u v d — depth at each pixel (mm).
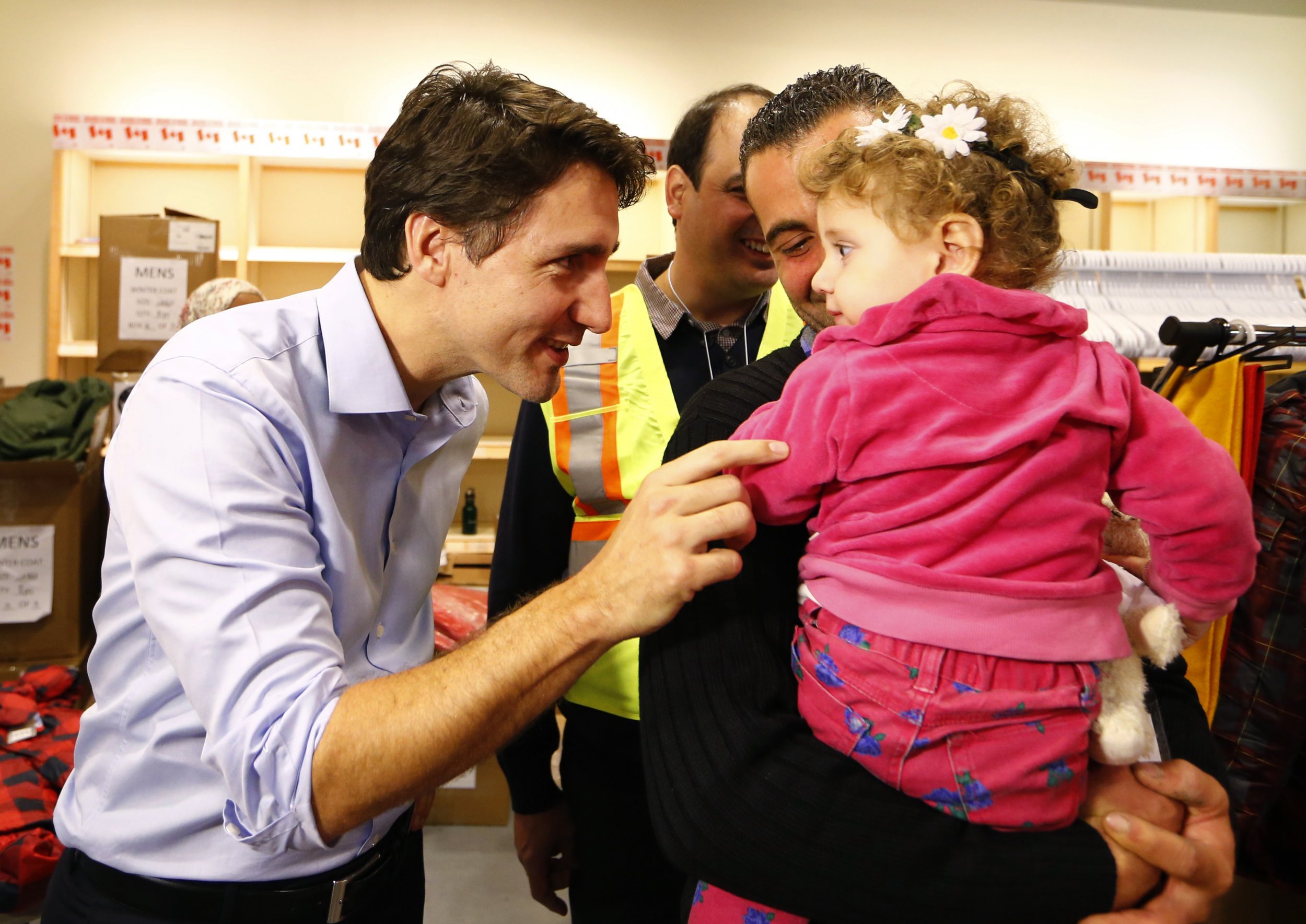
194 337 1062
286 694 884
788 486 869
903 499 831
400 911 1314
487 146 1044
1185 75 5277
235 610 902
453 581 4191
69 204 4301
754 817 816
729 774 828
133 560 961
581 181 1095
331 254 4273
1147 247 5109
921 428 821
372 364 1156
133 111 4621
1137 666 890
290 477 1051
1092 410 826
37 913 2170
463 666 899
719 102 1604
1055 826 832
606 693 1530
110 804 1121
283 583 937
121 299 3732
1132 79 5242
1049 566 828
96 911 1116
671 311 1709
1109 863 815
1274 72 5332
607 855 1543
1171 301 2607
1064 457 823
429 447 1289
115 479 1013
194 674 905
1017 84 5172
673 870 1532
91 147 4215
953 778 802
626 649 1513
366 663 1247
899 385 825
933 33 5086
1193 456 858
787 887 815
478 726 888
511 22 4816
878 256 889
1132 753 833
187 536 930
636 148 1150
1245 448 1692
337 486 1193
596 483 1630
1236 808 1685
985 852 804
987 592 805
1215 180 4652
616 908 1544
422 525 1346
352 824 895
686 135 1642
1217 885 854
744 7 4953
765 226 1204
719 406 1062
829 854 802
